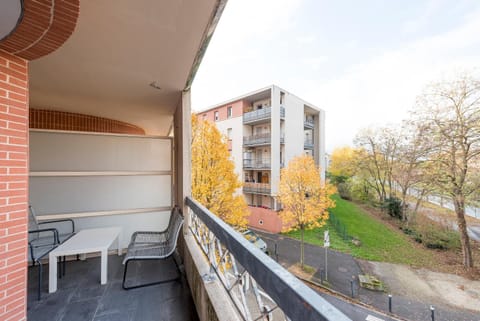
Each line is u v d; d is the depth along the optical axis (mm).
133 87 2541
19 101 1415
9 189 1341
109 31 1435
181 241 2646
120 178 3078
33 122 3594
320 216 7605
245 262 799
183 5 1176
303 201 7859
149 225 3182
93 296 1822
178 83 2408
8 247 1325
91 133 2936
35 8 973
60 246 2049
